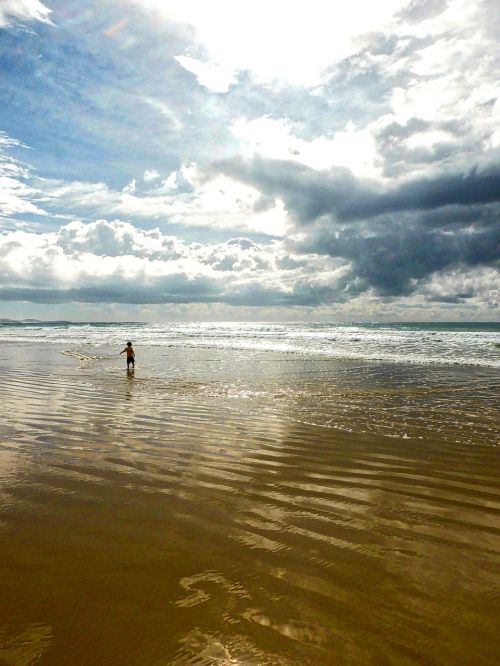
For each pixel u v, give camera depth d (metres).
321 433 9.05
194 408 11.57
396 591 3.61
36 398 12.91
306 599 3.49
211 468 6.84
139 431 9.10
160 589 3.61
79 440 8.36
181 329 85.12
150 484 6.12
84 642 2.98
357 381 16.75
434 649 2.93
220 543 4.42
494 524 4.92
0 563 4.00
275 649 2.93
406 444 8.25
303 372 19.70
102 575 3.80
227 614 3.29
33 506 5.32
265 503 5.49
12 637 3.02
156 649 2.92
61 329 85.19
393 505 5.45
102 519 4.96
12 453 7.50
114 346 37.59
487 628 3.14
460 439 8.59
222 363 23.78
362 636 3.06
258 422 10.00
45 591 3.56
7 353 30.25
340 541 4.49
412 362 23.77
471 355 27.64
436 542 4.49
